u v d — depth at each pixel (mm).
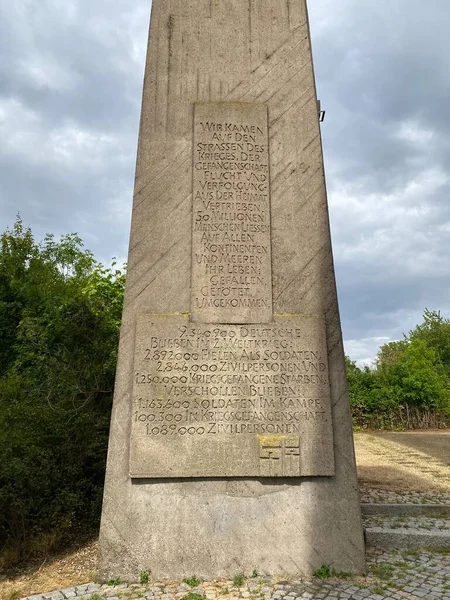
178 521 4664
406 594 4195
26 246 20078
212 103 5609
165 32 5809
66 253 29344
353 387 23562
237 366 5004
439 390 23234
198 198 5379
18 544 5242
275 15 5965
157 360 4949
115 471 4734
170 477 4730
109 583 4484
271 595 4184
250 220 5379
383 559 5102
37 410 6848
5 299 17484
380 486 8844
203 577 4566
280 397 4961
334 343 5148
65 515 5762
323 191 5492
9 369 12961
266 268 5273
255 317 5141
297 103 5715
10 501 5328
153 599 4133
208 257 5254
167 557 4594
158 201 5348
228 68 5762
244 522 4699
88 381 8023
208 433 4832
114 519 4641
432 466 11219
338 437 4934
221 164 5477
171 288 5168
